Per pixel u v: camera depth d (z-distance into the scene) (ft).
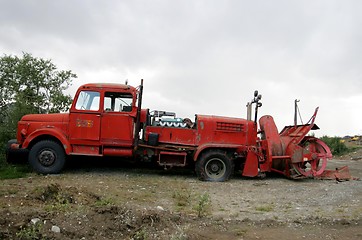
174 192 28.35
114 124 34.30
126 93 34.73
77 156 37.24
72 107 34.06
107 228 17.40
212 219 21.13
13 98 46.91
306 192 29.86
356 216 22.48
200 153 35.24
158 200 25.58
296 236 18.81
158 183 31.96
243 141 36.55
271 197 27.96
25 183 28.53
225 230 19.44
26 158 36.17
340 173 37.29
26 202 21.18
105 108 34.45
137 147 34.78
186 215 21.53
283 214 22.84
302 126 38.27
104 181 31.32
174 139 35.91
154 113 36.60
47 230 16.26
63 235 16.21
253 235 18.79
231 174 35.12
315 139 37.17
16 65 50.11
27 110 43.73
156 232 17.83
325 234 19.20
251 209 24.12
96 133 34.04
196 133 35.99
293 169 36.52
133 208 20.53
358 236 18.94
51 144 33.65
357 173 43.55
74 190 24.31
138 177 34.47
